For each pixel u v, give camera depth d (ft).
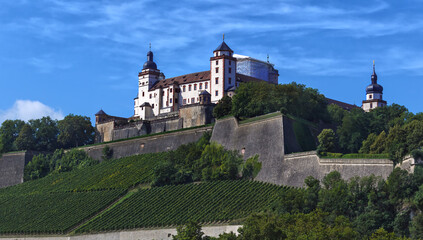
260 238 411.75
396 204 476.95
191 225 462.60
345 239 398.42
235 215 552.00
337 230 402.93
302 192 523.70
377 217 467.11
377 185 499.51
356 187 499.51
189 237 452.35
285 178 597.93
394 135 580.71
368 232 457.27
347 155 554.05
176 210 598.34
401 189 478.18
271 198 560.61
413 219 458.09
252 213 495.00
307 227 424.46
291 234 409.90
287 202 516.73
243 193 592.60
